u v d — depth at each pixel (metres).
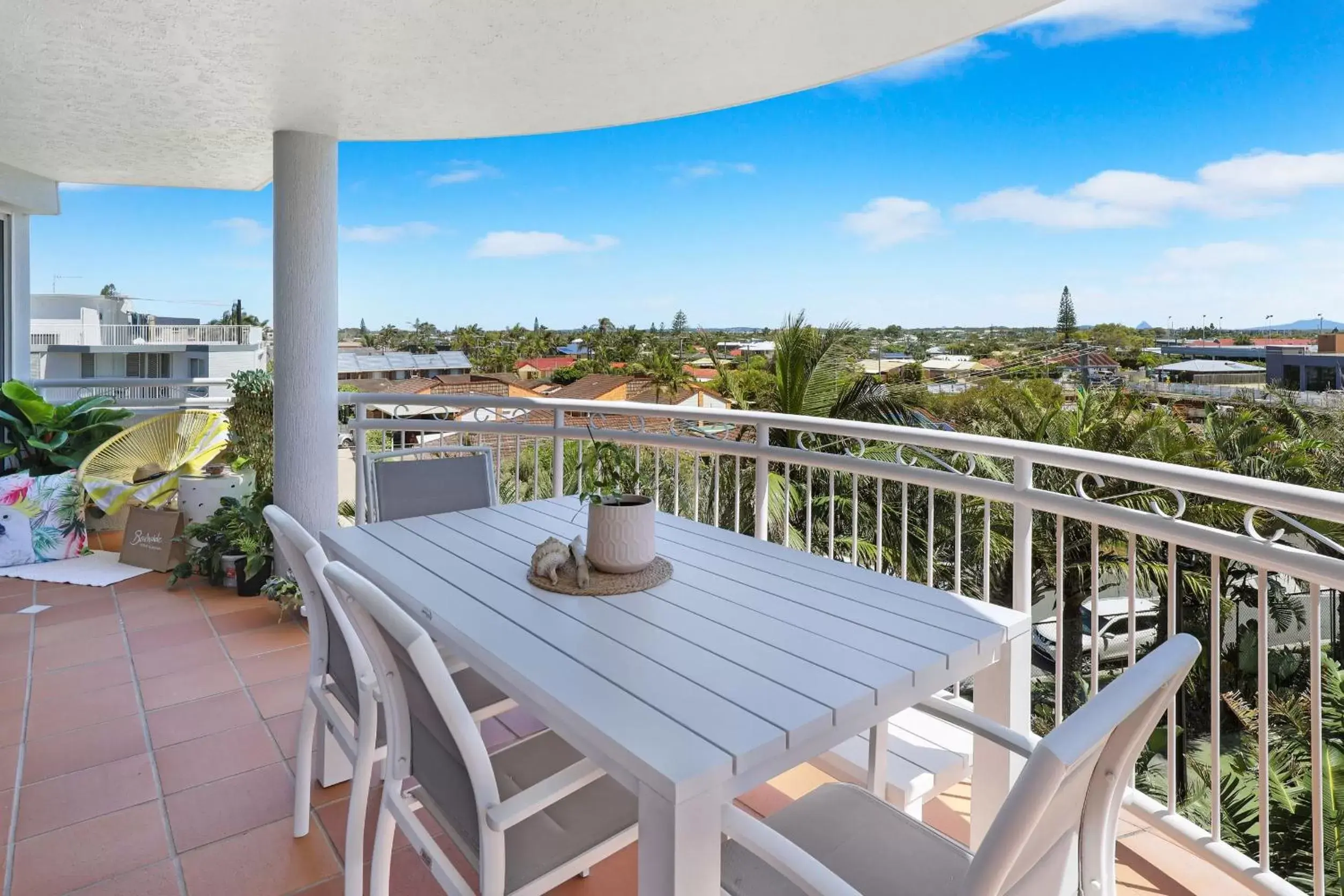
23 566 4.16
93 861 1.84
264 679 2.85
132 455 4.63
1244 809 5.85
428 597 1.57
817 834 1.27
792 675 1.21
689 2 2.32
